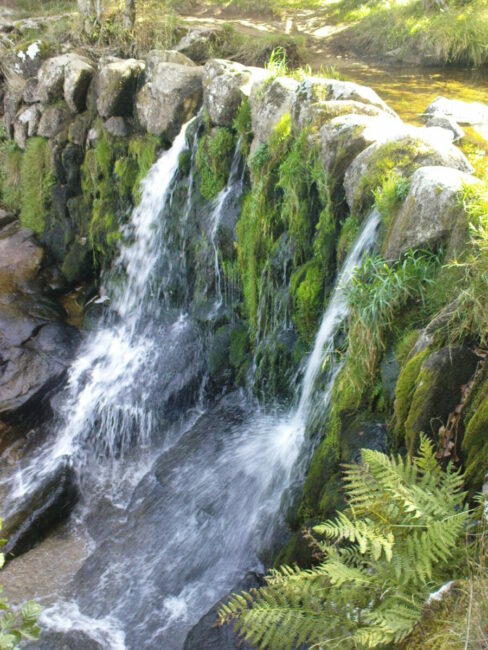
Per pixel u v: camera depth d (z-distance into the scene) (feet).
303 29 42.60
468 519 8.73
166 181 25.27
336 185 16.20
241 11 47.21
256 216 19.97
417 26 34.91
